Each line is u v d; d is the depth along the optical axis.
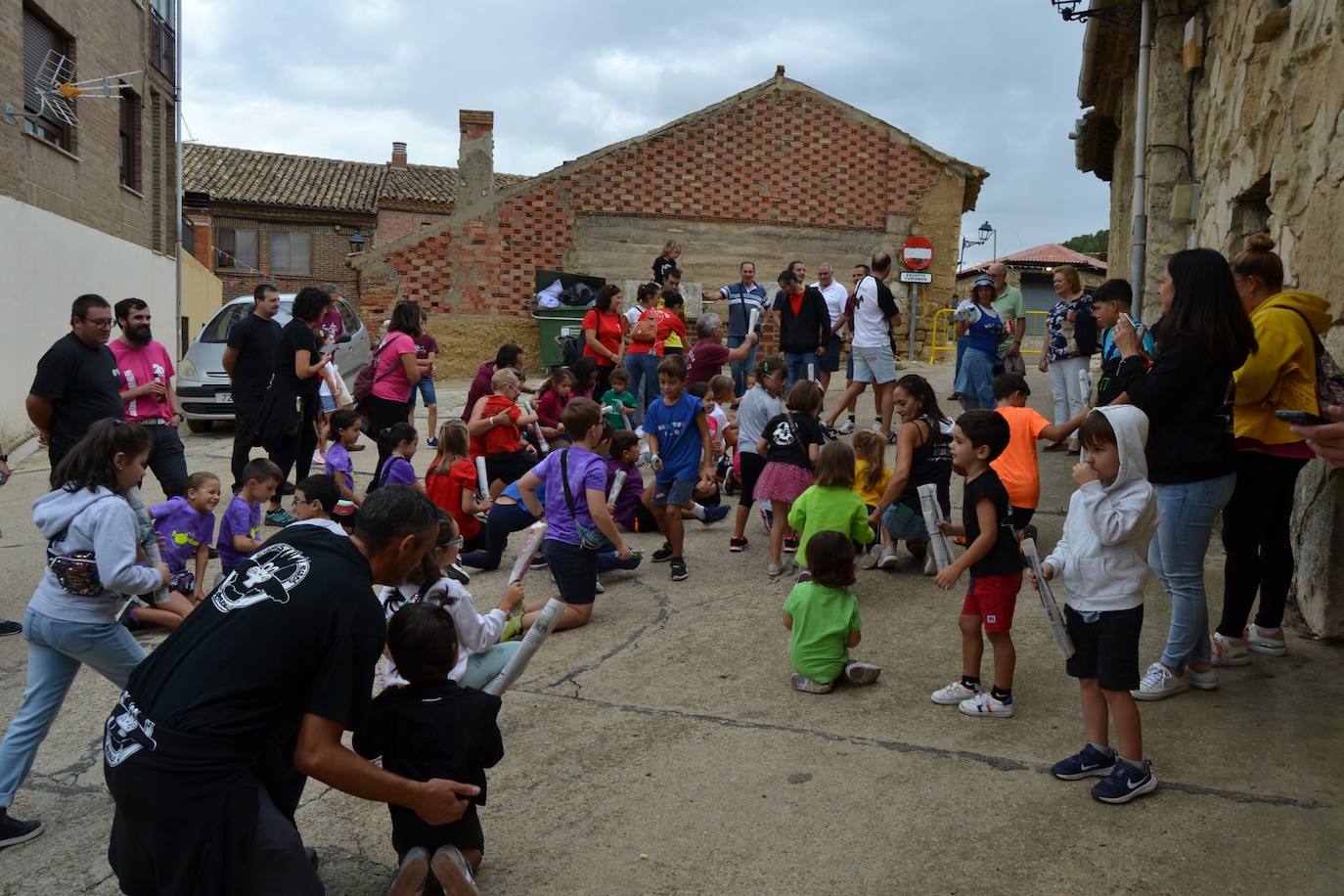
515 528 7.53
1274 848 3.46
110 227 16.89
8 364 13.02
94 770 4.68
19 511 9.85
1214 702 4.61
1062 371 9.77
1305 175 5.54
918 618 6.09
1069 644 4.01
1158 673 4.70
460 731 3.32
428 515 3.09
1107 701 3.92
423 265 19.47
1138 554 3.86
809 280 20.09
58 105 14.70
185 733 2.61
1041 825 3.70
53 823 4.20
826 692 5.06
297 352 8.85
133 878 2.74
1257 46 6.68
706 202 19.92
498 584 7.26
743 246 20.03
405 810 3.39
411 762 3.30
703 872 3.55
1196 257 4.43
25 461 12.56
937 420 6.79
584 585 6.25
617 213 19.80
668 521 7.17
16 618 6.82
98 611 4.07
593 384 10.16
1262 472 4.80
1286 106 5.89
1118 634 3.82
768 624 6.17
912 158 20.17
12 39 13.16
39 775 4.64
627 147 19.75
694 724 4.77
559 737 4.71
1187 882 3.30
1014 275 33.41
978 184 20.80
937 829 3.71
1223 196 7.75
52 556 4.06
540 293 19.08
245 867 2.64
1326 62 5.21
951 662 5.38
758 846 3.69
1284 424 4.68
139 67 18.28
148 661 2.81
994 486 4.56
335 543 2.90
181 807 2.59
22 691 5.62
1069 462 9.47
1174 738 4.29
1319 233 5.29
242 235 35.25
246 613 2.72
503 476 8.55
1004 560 4.56
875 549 7.61
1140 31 9.95
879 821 3.80
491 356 19.64
